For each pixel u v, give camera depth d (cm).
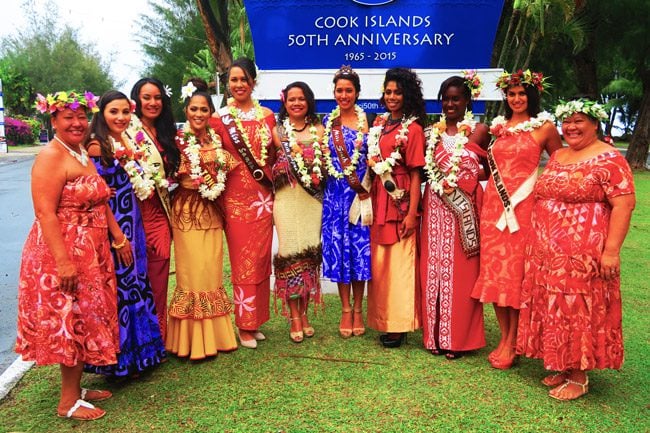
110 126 340
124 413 319
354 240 414
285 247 415
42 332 294
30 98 4000
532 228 345
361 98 541
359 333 445
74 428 303
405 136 385
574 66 1828
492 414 316
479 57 537
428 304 398
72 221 300
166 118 378
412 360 394
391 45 540
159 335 369
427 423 305
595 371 374
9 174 1681
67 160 299
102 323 309
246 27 1296
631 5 1473
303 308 439
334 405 326
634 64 1758
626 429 300
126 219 340
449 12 530
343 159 404
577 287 317
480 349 417
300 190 411
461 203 382
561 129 332
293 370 377
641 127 1833
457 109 384
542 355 338
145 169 353
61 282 292
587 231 316
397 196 394
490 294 368
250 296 410
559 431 297
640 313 489
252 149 394
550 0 858
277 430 298
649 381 359
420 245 409
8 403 335
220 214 397
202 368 381
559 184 323
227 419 311
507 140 365
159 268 384
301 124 417
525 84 363
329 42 544
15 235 820
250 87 402
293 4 539
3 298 550
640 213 1009
